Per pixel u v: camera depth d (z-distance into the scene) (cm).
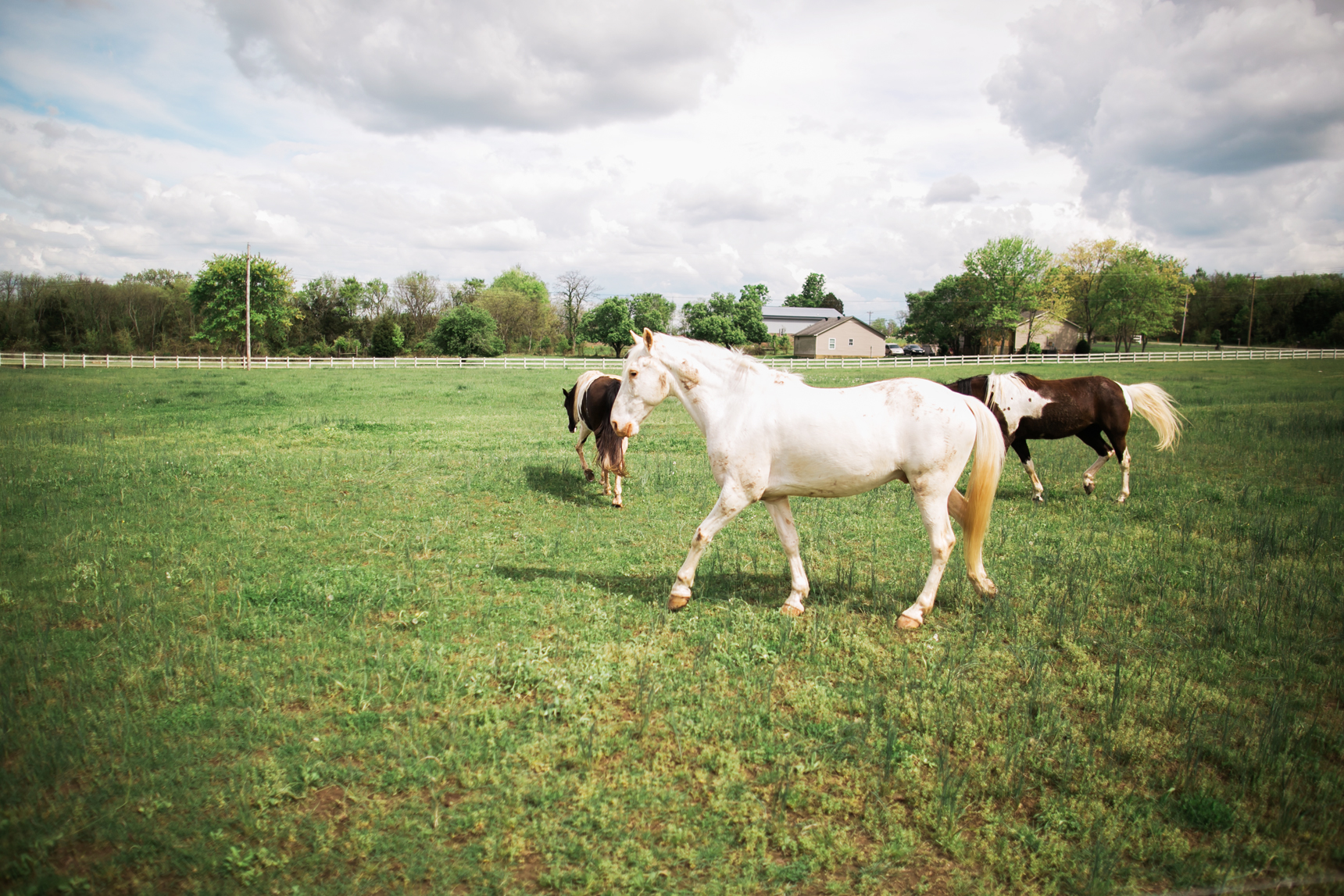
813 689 416
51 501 816
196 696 398
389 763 341
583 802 316
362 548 690
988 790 333
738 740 367
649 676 424
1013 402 913
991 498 530
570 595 564
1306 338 7569
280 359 4644
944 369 4384
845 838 301
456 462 1128
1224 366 4597
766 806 321
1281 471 1080
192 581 579
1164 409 906
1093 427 959
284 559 645
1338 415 1708
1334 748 360
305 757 345
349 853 287
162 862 279
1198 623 509
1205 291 8662
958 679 428
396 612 528
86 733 354
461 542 713
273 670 426
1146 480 1038
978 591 562
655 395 568
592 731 368
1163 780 336
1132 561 648
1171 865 288
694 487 993
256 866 280
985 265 6500
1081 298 7069
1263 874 281
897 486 1003
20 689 396
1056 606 539
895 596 570
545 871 282
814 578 616
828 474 518
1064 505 899
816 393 530
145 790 318
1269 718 377
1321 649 466
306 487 934
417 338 7712
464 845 293
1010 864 287
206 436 1405
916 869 289
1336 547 677
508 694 410
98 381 3014
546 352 8406
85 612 505
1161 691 416
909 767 344
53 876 264
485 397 2517
